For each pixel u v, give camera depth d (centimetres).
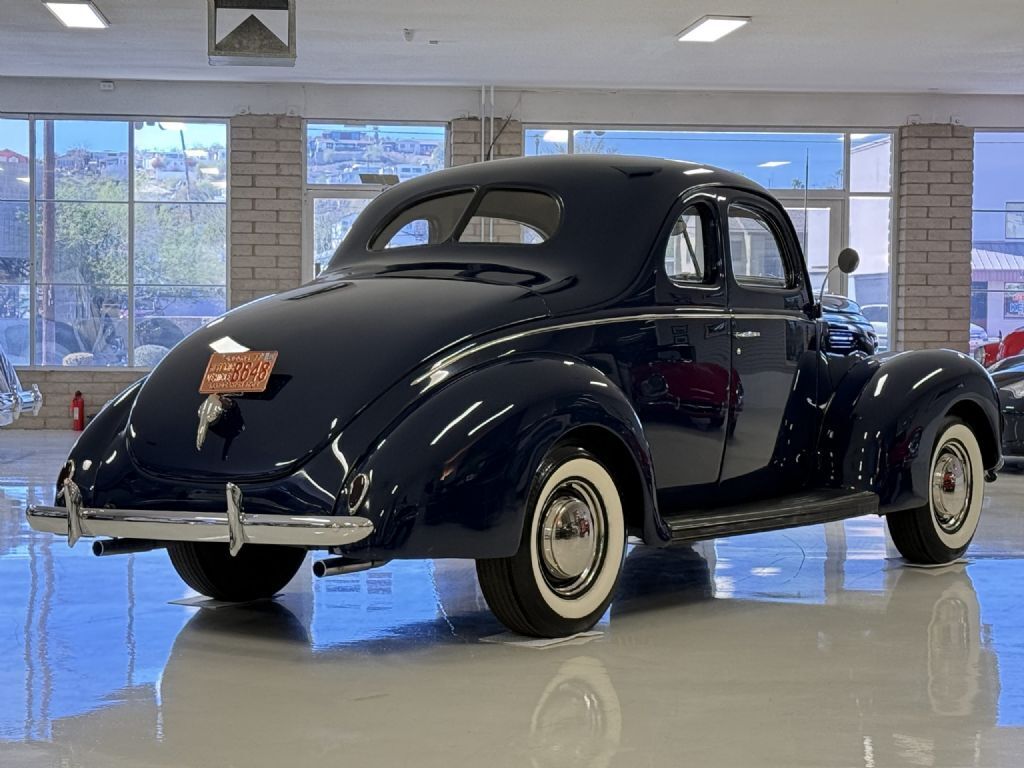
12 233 1277
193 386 341
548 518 336
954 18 1002
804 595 411
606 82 1253
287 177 1273
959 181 1302
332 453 312
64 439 1118
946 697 284
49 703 281
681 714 270
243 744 250
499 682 298
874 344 495
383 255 408
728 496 407
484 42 1086
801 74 1211
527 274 370
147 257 1291
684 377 383
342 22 1015
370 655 327
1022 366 821
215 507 321
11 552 499
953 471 466
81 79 1263
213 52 804
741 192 414
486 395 322
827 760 238
